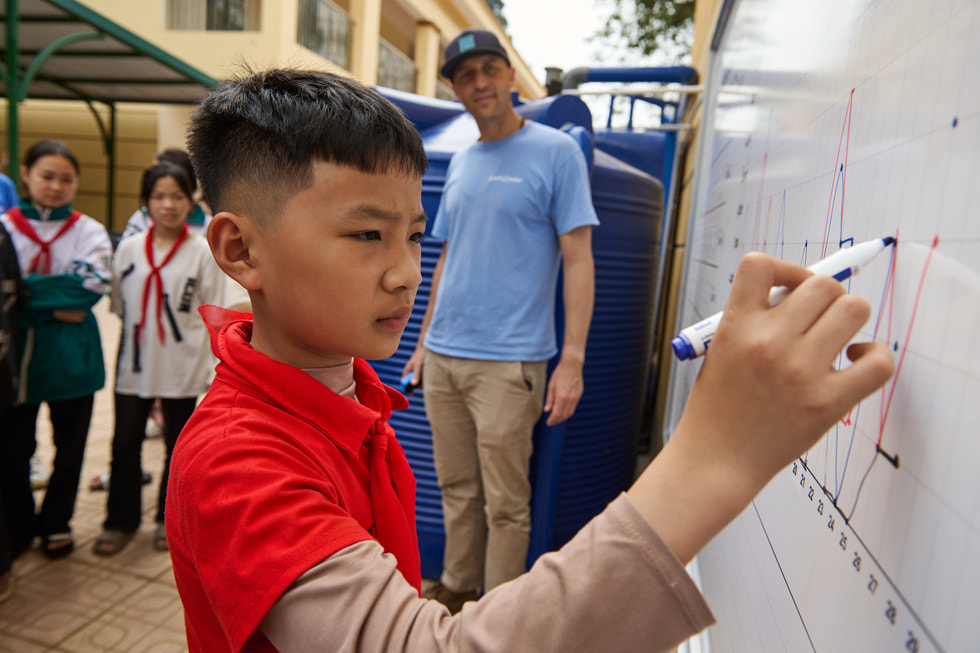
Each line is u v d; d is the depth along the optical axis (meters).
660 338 3.59
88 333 2.27
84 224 2.28
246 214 0.56
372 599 0.42
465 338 1.81
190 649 0.61
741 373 0.38
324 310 0.54
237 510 0.46
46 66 8.78
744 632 0.80
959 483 0.33
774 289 0.42
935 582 0.35
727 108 1.57
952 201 0.37
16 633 1.91
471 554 2.04
